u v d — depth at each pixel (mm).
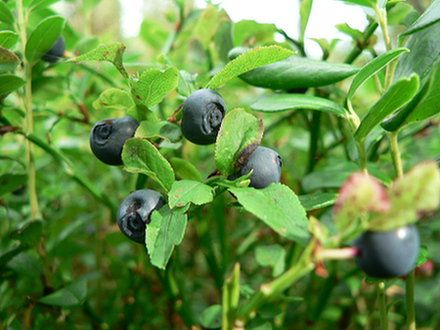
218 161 73
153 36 165
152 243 69
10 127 102
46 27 96
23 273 103
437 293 145
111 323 128
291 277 57
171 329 132
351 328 145
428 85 64
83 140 163
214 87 78
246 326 85
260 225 144
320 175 115
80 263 176
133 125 80
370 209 52
